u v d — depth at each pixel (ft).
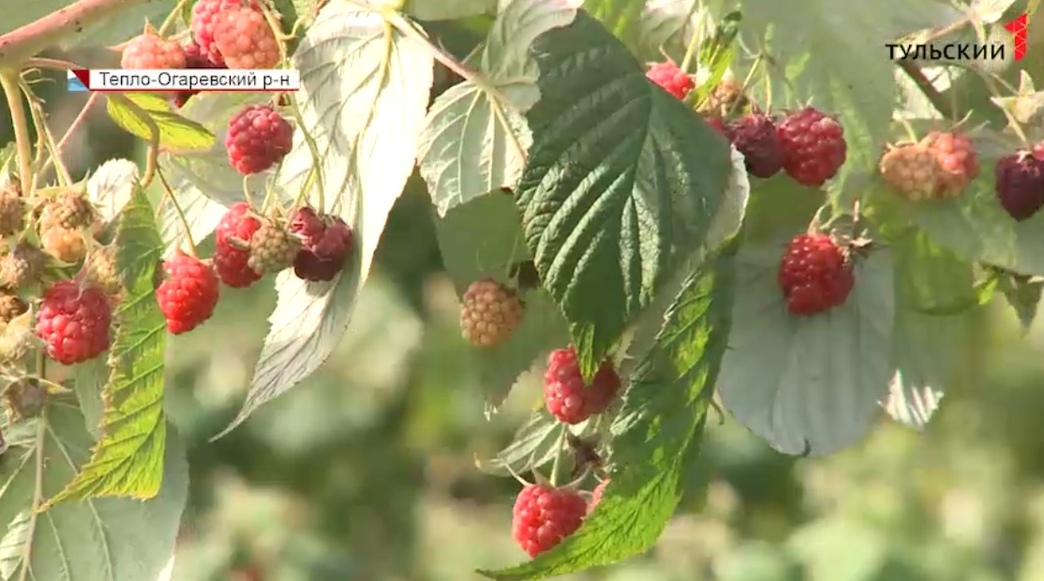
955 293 6.26
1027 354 8.99
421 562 11.11
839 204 6.11
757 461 9.71
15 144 6.21
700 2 6.10
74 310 5.98
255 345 10.36
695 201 5.78
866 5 5.99
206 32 6.07
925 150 6.10
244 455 10.85
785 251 6.15
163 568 6.20
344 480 11.04
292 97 6.05
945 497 10.07
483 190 6.04
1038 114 6.16
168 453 6.23
